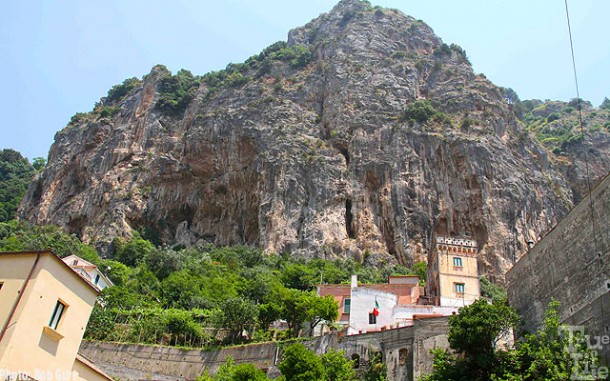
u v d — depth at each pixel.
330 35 196.12
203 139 151.00
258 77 179.12
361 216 128.88
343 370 45.97
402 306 60.50
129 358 63.59
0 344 23.64
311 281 97.06
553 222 133.12
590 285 35.81
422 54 183.75
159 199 150.88
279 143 143.00
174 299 86.31
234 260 116.75
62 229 155.62
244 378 45.91
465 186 130.88
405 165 134.88
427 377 40.34
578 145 168.75
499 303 42.59
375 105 151.50
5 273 25.77
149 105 178.88
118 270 103.31
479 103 153.12
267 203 131.88
